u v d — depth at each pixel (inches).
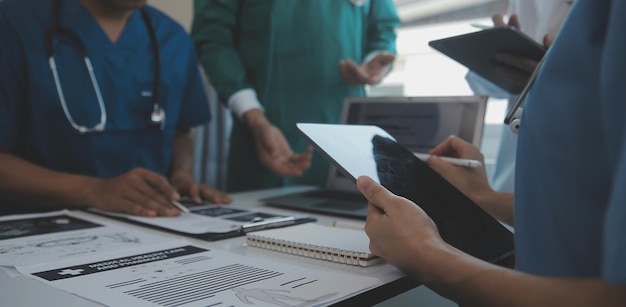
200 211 35.8
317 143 22.0
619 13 11.9
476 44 30.3
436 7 63.6
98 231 28.1
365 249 21.7
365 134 26.6
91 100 45.1
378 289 18.3
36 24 44.1
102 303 16.1
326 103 58.7
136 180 34.9
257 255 23.3
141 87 48.2
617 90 11.9
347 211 35.0
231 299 16.4
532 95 15.3
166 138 51.0
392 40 63.9
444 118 41.0
